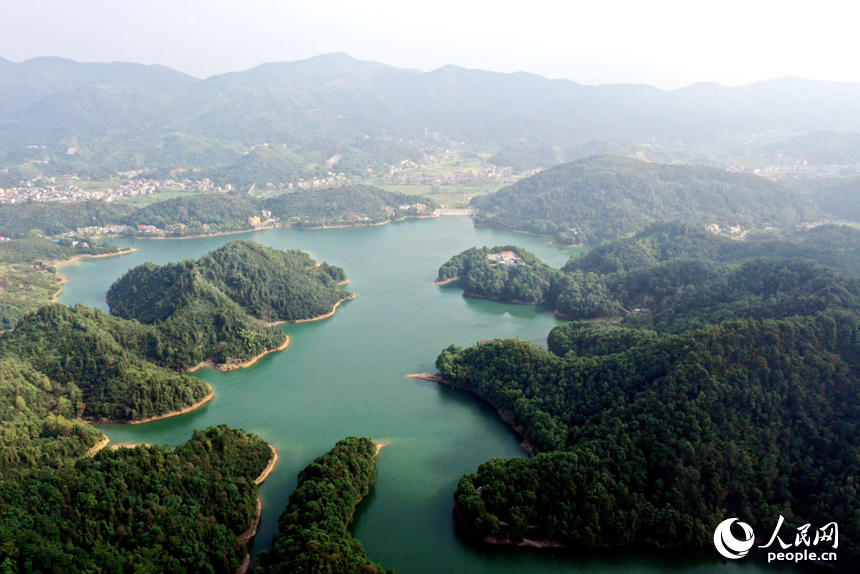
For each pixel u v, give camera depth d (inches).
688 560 6983.3
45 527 6107.3
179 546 6323.8
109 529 6328.7
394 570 6269.7
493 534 7052.2
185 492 7057.1
